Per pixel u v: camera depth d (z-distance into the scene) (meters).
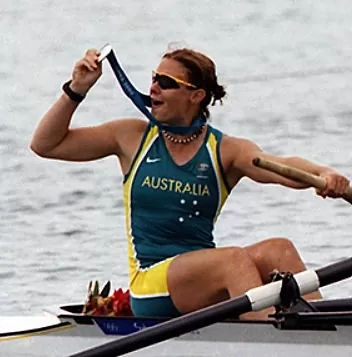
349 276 16.55
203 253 18.38
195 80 18.70
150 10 84.31
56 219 34.03
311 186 17.39
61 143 19.03
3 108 51.56
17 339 18.56
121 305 19.28
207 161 18.72
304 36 73.12
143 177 18.83
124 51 68.12
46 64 65.06
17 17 81.69
